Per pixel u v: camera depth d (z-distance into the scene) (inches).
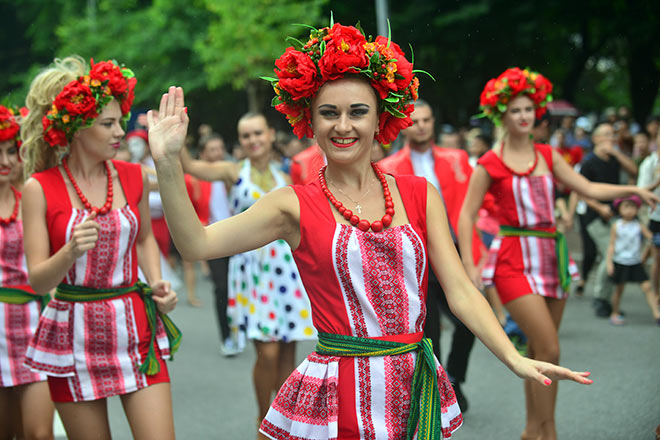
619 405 235.9
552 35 918.4
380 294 111.7
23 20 1339.8
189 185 374.6
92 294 155.3
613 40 1017.5
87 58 982.4
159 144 107.6
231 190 238.7
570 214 422.6
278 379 221.5
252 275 216.8
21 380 179.0
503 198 210.5
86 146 159.2
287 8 770.8
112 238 157.4
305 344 340.5
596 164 402.9
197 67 935.0
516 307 204.4
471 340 233.1
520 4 831.7
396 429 112.1
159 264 171.2
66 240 156.4
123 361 154.9
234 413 250.8
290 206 114.1
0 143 184.7
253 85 814.5
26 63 1364.4
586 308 398.6
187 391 279.0
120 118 165.0
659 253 370.3
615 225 362.0
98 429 155.3
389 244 111.7
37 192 155.9
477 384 270.2
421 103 240.5
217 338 368.5
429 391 112.3
